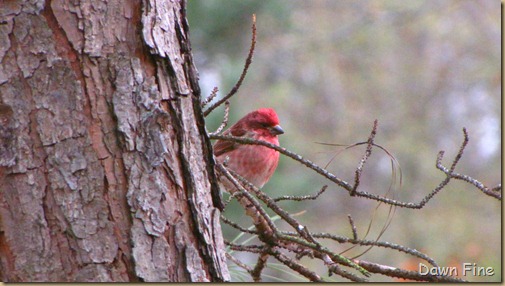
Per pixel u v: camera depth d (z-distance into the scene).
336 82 30.62
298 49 29.19
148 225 5.76
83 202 5.65
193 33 18.30
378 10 30.23
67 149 5.68
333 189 28.06
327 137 30.12
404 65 31.30
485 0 31.34
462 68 31.05
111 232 5.66
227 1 18.19
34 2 5.80
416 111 30.67
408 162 28.92
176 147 6.04
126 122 5.80
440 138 29.86
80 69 5.79
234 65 18.69
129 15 5.99
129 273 5.65
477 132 29.39
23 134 5.67
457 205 27.09
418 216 26.59
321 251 6.94
